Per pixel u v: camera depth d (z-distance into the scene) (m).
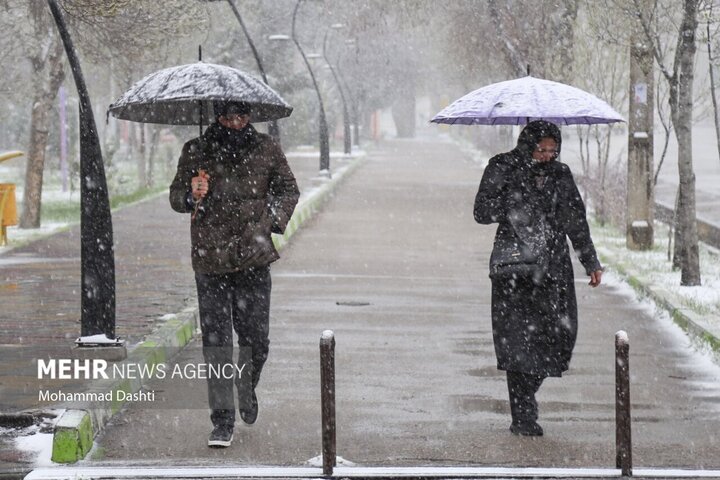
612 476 24.08
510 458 26.22
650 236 69.44
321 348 24.17
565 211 27.72
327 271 61.41
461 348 39.91
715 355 37.53
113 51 73.12
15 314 44.31
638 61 63.91
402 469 24.39
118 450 26.78
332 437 24.19
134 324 41.25
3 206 71.19
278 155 27.06
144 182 129.88
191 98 26.22
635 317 46.91
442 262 65.75
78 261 62.31
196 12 67.88
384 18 113.75
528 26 93.25
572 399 32.22
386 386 33.78
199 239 26.70
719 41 56.06
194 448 26.91
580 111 27.55
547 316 27.55
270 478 23.86
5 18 76.44
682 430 29.06
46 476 23.81
